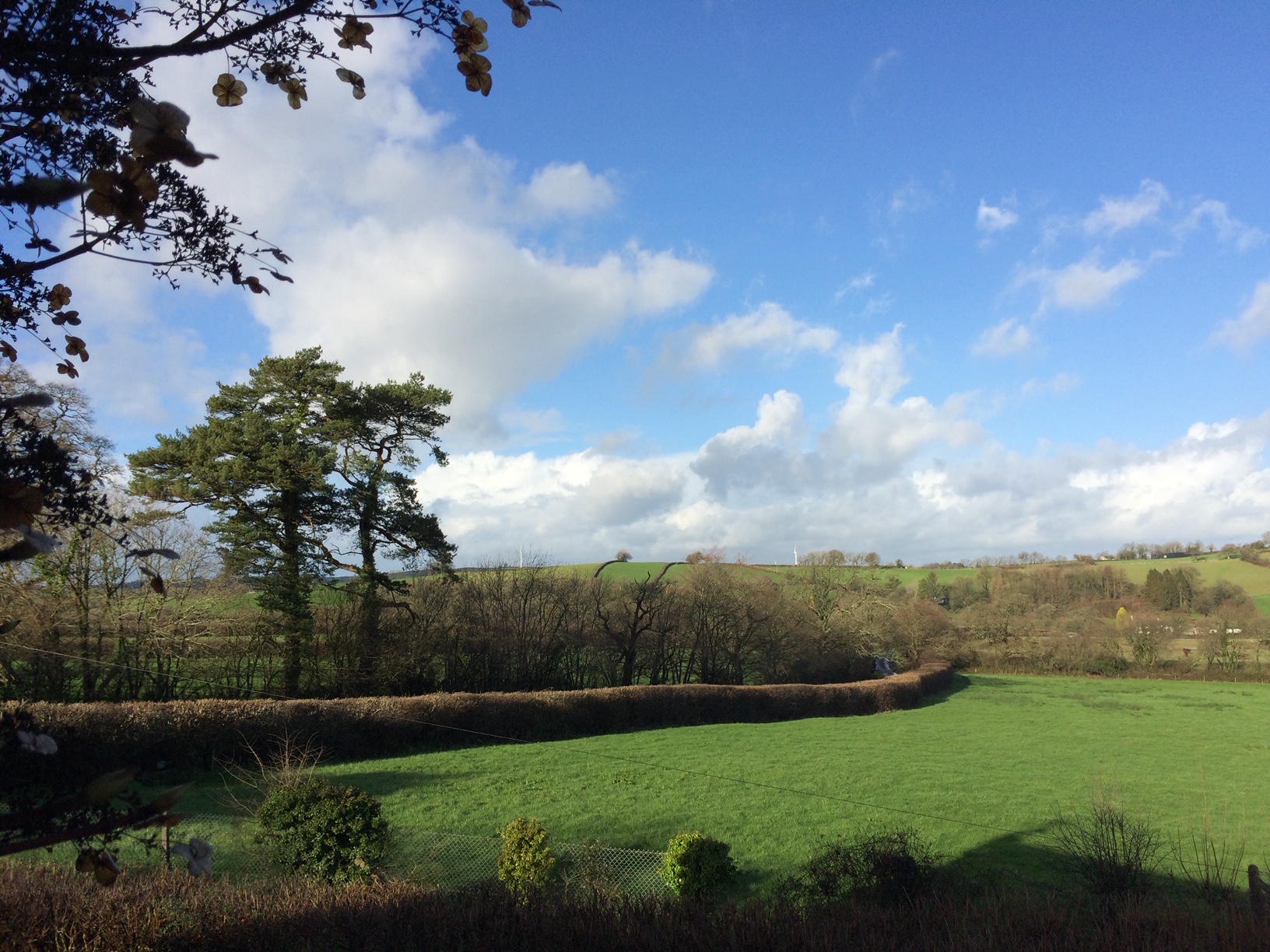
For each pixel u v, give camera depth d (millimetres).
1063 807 22734
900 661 57969
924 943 9195
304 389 30125
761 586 50688
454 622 37031
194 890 9523
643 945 8680
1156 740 34781
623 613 44531
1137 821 21516
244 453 27797
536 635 40656
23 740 2244
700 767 27469
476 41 2537
